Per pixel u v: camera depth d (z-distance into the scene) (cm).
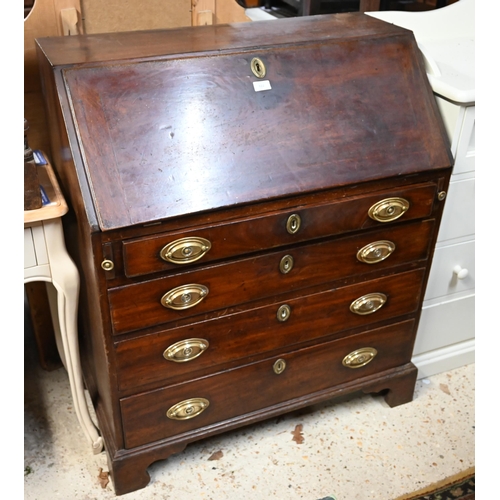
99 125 114
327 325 151
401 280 154
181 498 149
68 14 150
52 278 131
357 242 140
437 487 153
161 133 118
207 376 142
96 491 150
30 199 119
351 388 166
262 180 122
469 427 172
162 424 145
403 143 136
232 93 124
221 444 164
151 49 126
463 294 178
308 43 133
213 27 148
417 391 184
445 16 176
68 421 169
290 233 129
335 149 129
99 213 111
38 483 151
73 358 143
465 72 150
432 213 147
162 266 120
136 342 129
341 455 162
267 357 148
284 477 155
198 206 117
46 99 138
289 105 128
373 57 138
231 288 131
